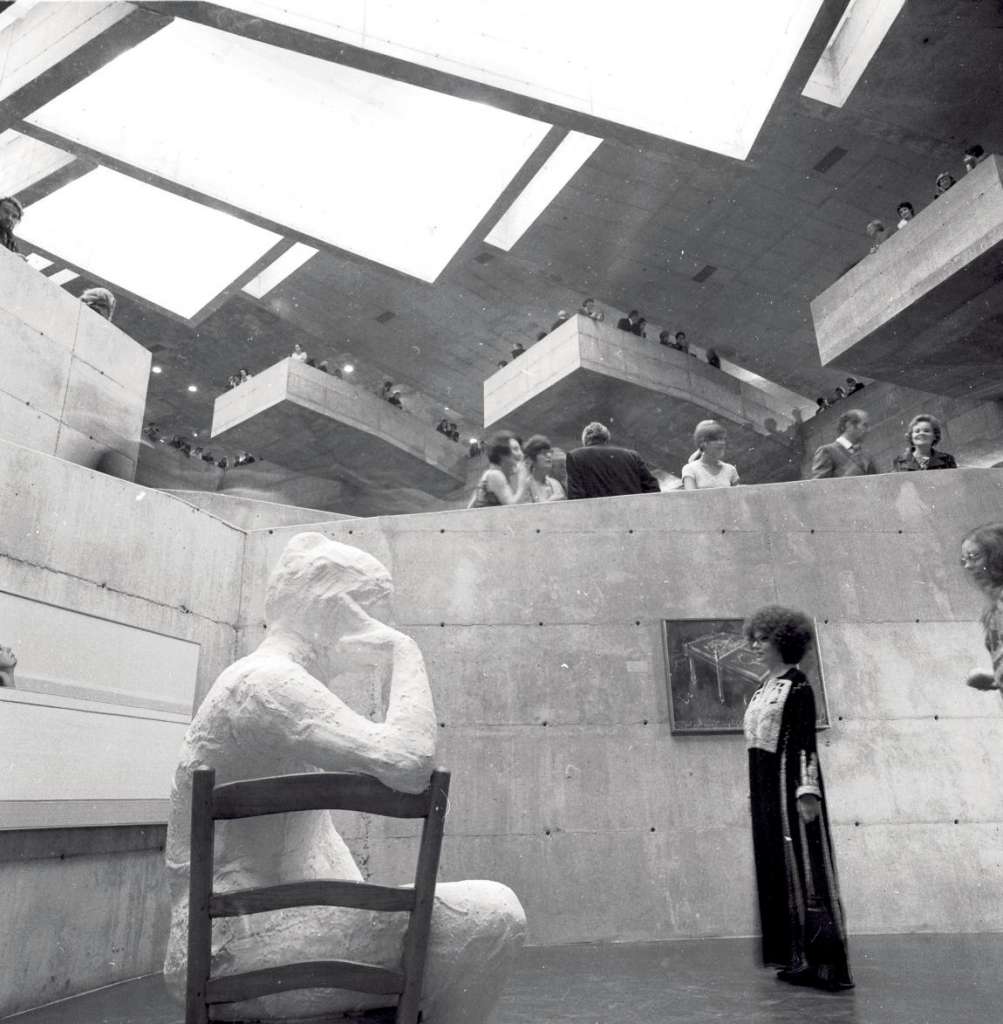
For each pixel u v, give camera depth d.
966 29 10.84
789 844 3.25
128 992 3.58
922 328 11.62
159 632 4.40
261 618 5.00
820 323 12.82
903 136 12.84
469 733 4.97
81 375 6.56
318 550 1.99
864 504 5.54
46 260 14.59
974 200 10.15
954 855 4.80
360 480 22.94
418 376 22.36
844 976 3.12
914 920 4.67
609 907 4.69
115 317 19.84
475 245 11.84
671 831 4.84
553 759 4.96
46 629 3.71
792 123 12.91
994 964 3.57
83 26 9.07
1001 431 14.48
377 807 1.57
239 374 21.08
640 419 18.28
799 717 3.28
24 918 3.38
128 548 4.30
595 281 17.17
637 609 5.27
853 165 13.77
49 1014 3.18
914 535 5.47
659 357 17.45
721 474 6.09
